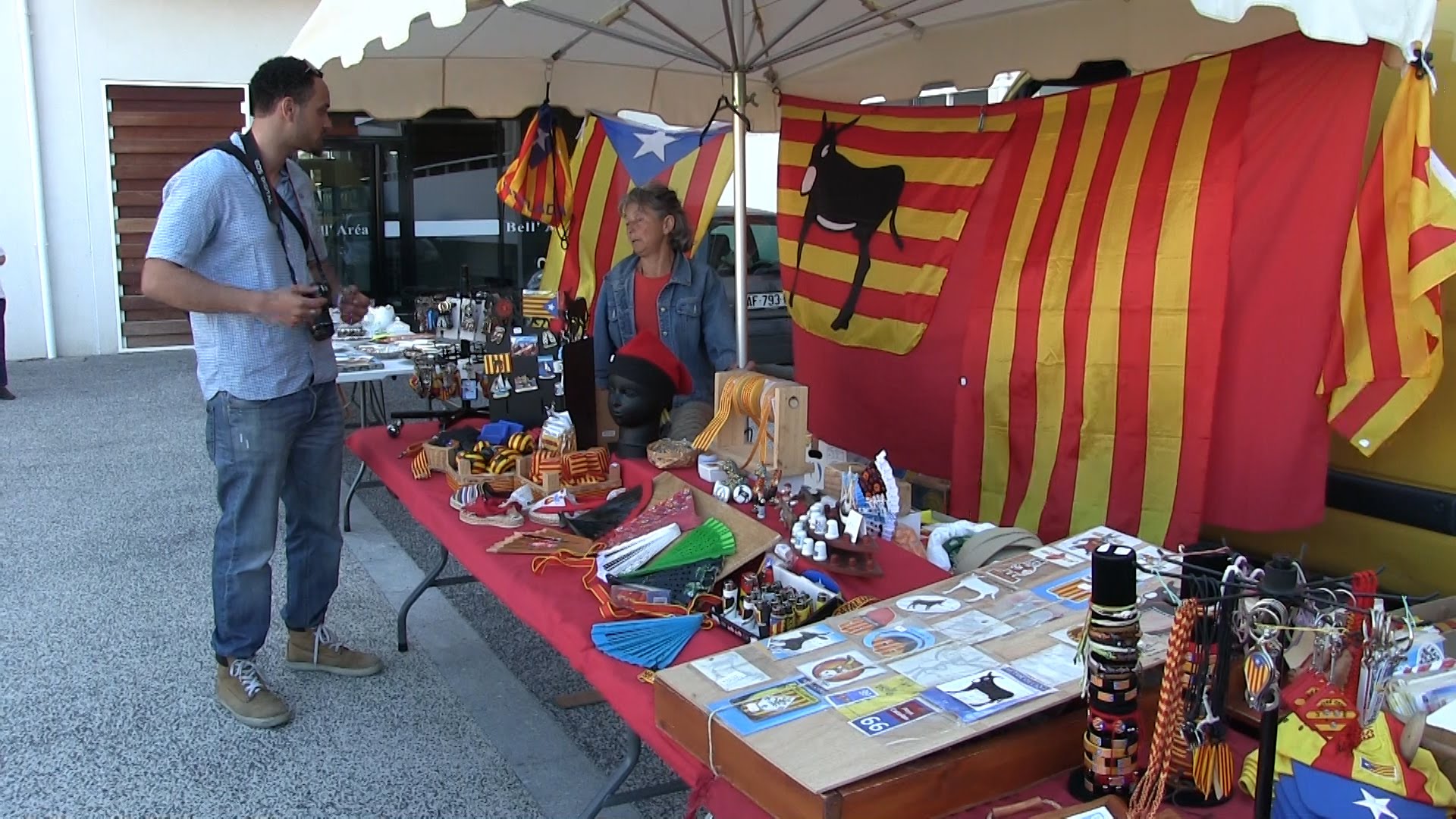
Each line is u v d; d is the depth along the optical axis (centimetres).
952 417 352
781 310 707
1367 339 241
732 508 230
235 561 293
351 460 631
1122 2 328
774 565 206
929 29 380
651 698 166
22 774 276
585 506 266
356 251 1000
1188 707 130
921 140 366
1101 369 294
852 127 388
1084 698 137
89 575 428
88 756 286
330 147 971
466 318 572
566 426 281
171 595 407
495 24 353
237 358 276
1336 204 246
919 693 140
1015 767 135
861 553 212
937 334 355
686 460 281
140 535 479
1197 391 272
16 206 939
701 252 482
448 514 267
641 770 283
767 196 815
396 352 512
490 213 1025
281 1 1003
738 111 352
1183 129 285
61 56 937
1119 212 294
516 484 279
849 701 140
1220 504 275
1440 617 187
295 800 266
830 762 125
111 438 670
